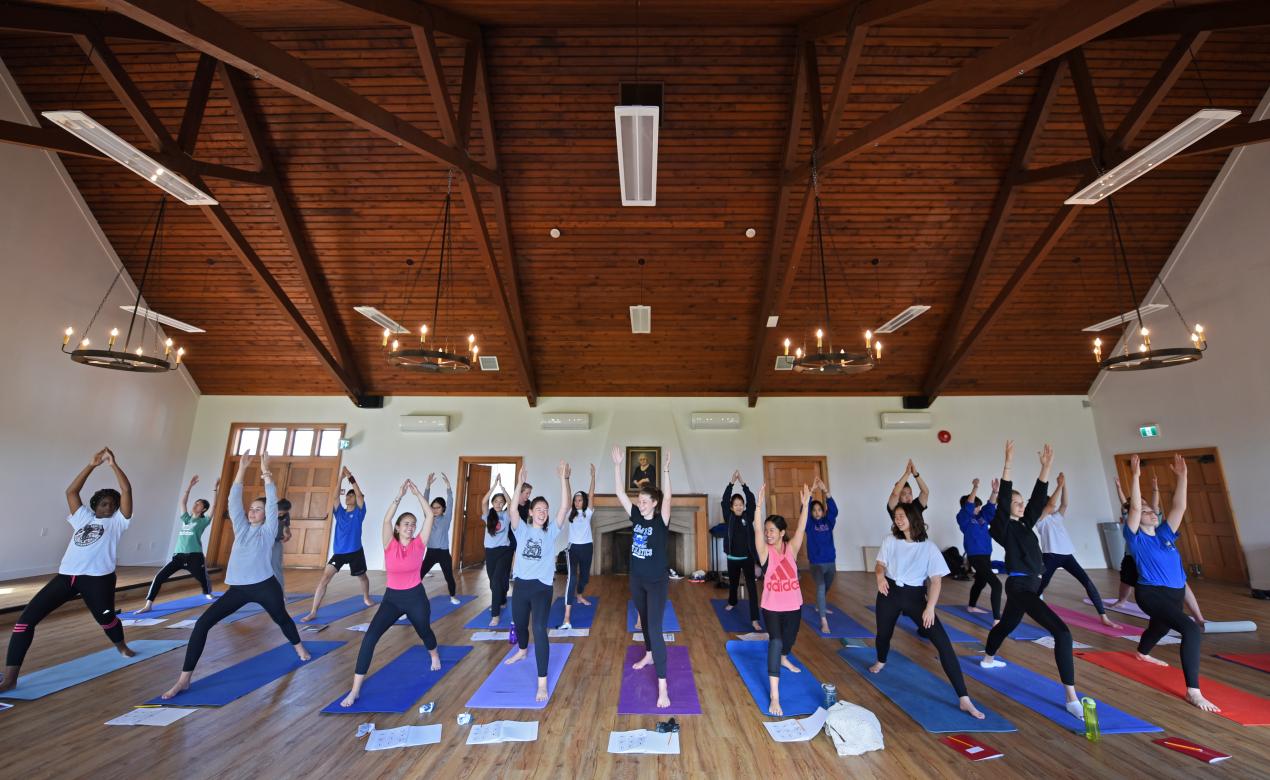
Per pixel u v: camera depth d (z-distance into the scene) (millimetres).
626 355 8797
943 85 3756
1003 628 3703
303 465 9133
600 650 4410
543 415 9289
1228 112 3291
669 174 6496
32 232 6504
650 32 5375
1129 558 5066
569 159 6363
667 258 7398
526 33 5387
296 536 8906
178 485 8836
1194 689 3203
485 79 5574
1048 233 6324
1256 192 6461
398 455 9180
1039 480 3543
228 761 2559
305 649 4160
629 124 3736
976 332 7652
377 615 3514
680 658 4176
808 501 3477
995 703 3242
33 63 5816
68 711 3111
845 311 8156
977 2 4879
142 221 7094
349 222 6980
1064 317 8164
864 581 7855
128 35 4812
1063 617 5434
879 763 2562
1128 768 2488
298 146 6238
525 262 7430
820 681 3648
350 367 8727
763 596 3359
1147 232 7254
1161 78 4793
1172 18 4773
